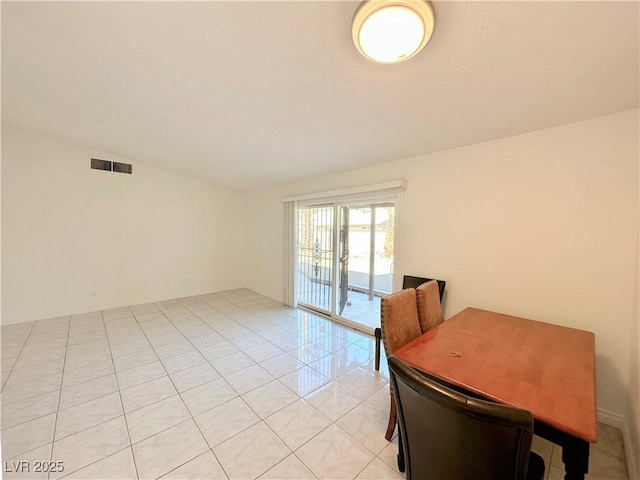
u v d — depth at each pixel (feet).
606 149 6.14
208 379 8.00
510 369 4.30
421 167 9.53
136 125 10.06
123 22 5.06
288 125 8.39
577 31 4.02
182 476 4.88
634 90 5.21
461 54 4.71
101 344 10.27
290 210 15.34
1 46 6.11
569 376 4.10
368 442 5.71
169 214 16.44
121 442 5.60
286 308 15.20
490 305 7.98
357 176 11.76
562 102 5.81
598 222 6.27
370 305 15.03
